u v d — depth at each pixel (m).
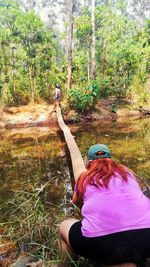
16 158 7.32
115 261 2.23
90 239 2.32
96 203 2.39
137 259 2.20
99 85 14.76
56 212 3.88
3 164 6.82
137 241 2.22
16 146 8.79
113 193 2.41
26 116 12.91
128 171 2.61
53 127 12.06
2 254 3.16
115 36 16.62
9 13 15.00
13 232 3.53
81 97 13.30
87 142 8.39
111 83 15.08
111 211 2.33
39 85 14.60
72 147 6.31
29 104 14.02
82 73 15.57
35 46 15.12
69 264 2.72
